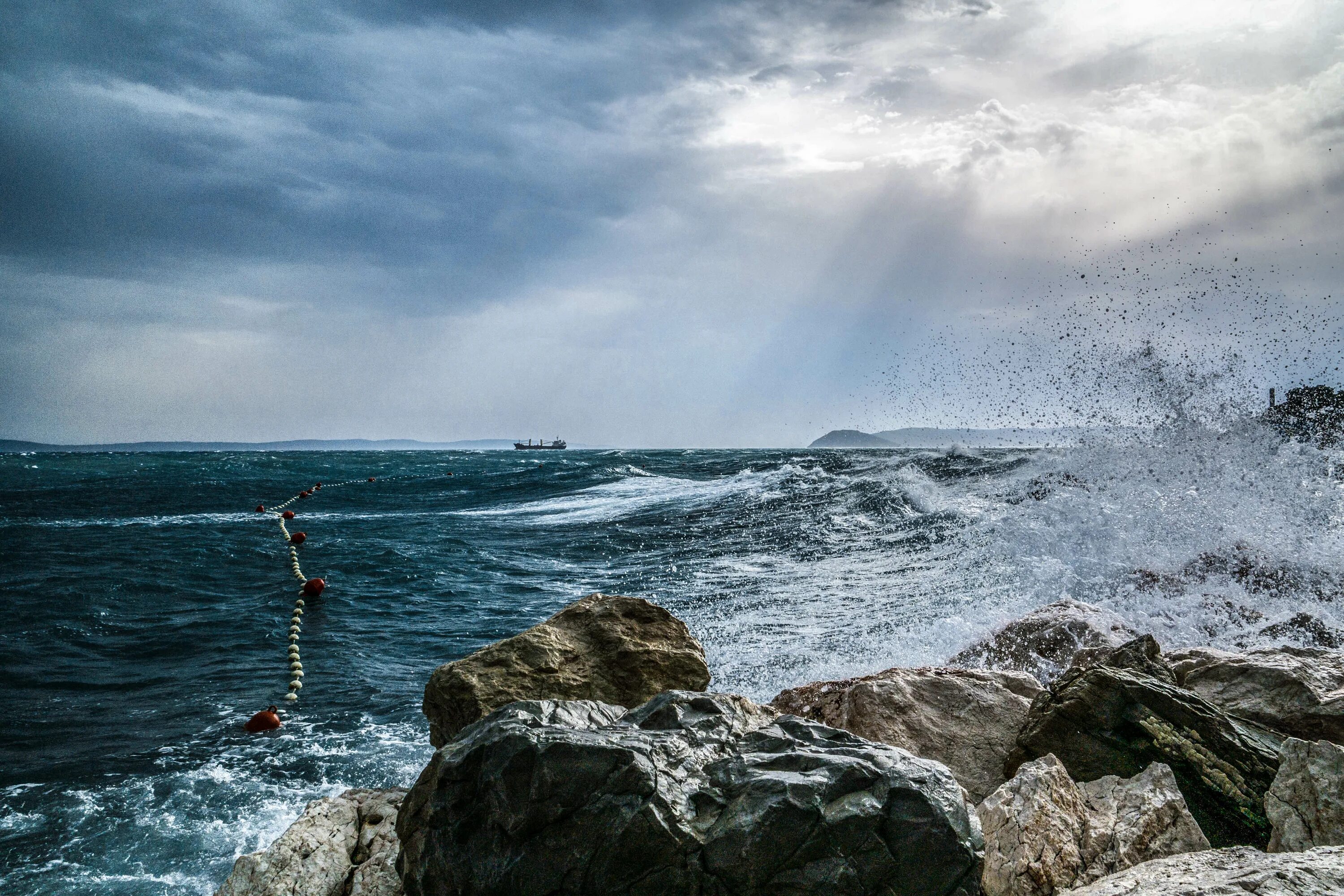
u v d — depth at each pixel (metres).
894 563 14.21
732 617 11.25
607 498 29.02
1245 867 3.09
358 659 11.27
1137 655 5.32
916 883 2.95
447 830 3.15
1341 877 2.91
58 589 15.98
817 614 11.12
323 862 3.88
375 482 42.47
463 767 3.19
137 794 6.90
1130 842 3.69
